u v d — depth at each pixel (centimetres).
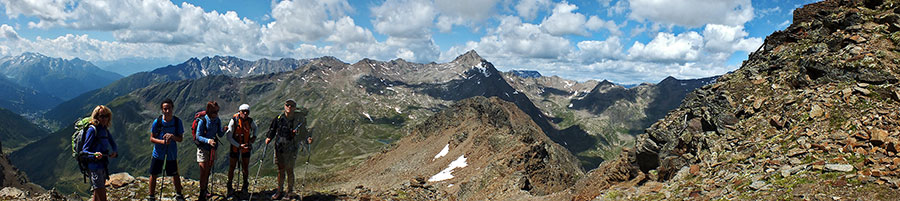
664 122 2150
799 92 1711
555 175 5125
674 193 1396
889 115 1318
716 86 2170
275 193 1409
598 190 1833
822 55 1795
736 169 1416
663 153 1938
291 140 1334
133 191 1416
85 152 1013
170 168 1231
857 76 1576
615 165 2241
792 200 1052
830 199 1002
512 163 4919
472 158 8031
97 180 1035
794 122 1534
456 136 11581
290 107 1319
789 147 1387
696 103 2125
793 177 1175
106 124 1080
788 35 2214
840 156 1205
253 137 1348
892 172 1030
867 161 1114
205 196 1292
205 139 1238
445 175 7088
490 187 3503
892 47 1630
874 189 983
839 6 2116
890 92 1427
